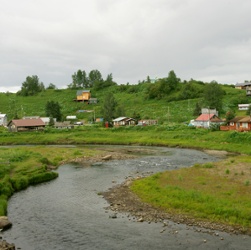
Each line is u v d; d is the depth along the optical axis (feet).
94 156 223.71
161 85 621.31
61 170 179.73
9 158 189.78
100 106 610.65
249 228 85.30
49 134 372.17
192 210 98.53
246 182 122.01
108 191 130.11
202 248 76.07
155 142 298.97
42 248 78.74
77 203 115.14
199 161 200.13
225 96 539.70
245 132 272.31
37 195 127.24
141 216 98.22
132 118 435.94
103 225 92.58
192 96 567.59
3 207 106.52
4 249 74.74
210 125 333.21
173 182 130.62
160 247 77.36
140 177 152.97
